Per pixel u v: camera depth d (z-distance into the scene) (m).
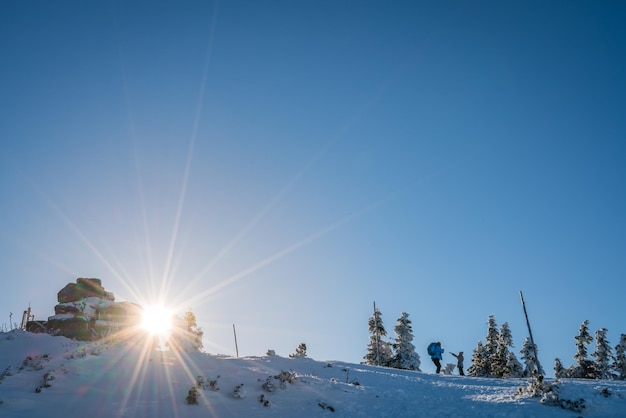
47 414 12.48
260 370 18.78
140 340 22.12
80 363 16.67
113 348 19.55
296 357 24.08
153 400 14.20
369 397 16.05
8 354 19.97
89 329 25.95
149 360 18.02
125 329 26.16
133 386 15.17
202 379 16.03
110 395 14.23
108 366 16.81
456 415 13.73
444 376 22.23
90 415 12.72
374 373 21.59
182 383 15.79
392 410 14.47
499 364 53.75
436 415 13.80
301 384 16.81
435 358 30.88
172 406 13.85
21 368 16.66
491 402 15.06
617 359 49.56
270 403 14.68
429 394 16.72
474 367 57.75
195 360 18.92
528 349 51.94
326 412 14.23
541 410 13.78
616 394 14.70
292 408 14.45
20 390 13.89
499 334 55.19
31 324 26.77
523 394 15.58
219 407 14.09
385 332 55.97
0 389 13.83
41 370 15.84
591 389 15.45
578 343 52.03
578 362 51.38
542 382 15.56
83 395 13.98
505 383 19.33
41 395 13.66
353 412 14.28
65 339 22.70
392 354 55.06
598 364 50.34
